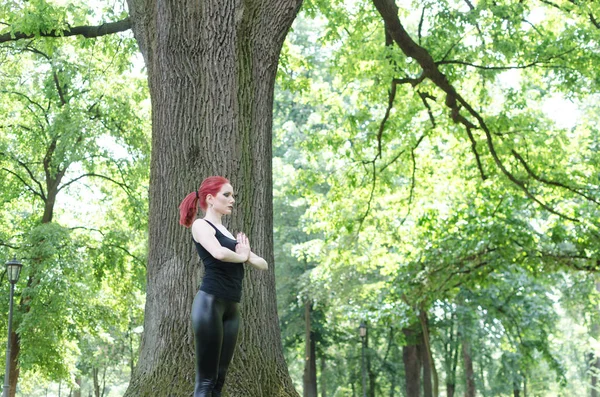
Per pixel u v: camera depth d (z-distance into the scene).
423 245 20.83
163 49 7.54
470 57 16.00
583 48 16.19
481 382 41.94
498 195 19.80
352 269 28.55
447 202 20.98
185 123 7.37
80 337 25.97
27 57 23.42
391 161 18.72
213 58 7.44
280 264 34.66
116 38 15.56
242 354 7.10
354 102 18.59
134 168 24.09
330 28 16.34
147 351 7.14
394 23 12.75
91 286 23.48
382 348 44.28
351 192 19.59
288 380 7.26
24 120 24.47
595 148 22.73
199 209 7.05
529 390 45.53
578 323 35.81
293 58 16.64
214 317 5.75
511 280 26.44
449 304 29.17
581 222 18.83
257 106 7.58
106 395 55.69
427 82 17.44
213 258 5.82
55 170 23.64
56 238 22.19
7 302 22.80
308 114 37.09
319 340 38.97
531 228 19.86
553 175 18.22
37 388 49.34
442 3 15.84
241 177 7.35
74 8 14.36
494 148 17.38
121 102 23.81
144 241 25.19
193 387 6.84
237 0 7.53
